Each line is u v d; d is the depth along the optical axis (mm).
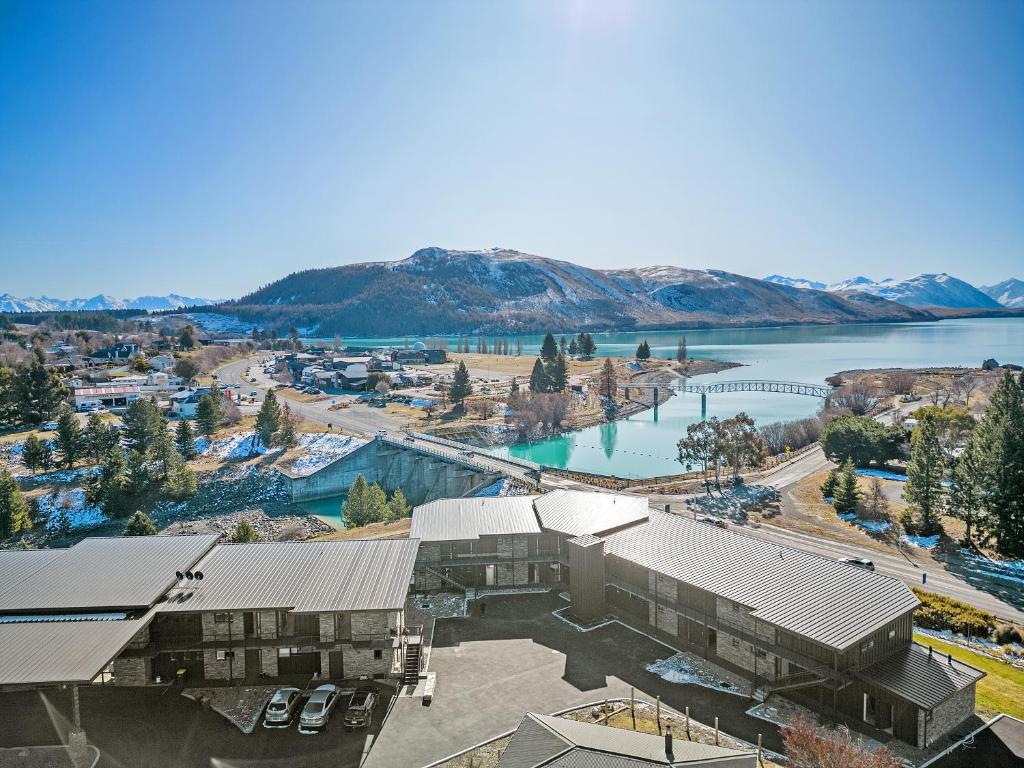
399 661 47688
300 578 47938
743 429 115438
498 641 51406
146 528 83875
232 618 44875
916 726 37906
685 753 30703
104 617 42188
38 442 119375
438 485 129375
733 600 45812
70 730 38625
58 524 105875
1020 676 48031
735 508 96188
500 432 169500
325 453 136875
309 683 44375
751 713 41656
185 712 41250
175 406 169750
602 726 35000
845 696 41156
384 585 46844
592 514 63656
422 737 38688
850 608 43250
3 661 37031
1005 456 74000
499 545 61938
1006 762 36875
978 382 197500
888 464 119500
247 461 133375
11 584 46625
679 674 46438
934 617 57969
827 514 92750
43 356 193250
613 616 55656
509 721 40438
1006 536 73812
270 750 37344
